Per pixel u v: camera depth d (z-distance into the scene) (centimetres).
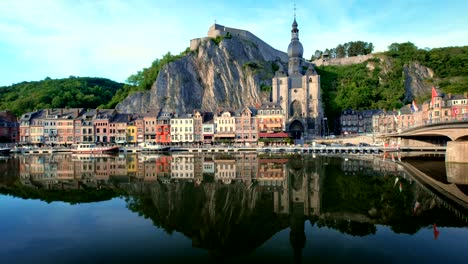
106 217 2861
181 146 11462
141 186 4297
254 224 2681
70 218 2823
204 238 2350
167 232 2469
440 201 3347
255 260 1980
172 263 1933
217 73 17825
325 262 1950
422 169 5634
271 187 4181
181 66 17638
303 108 14362
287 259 1981
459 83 17562
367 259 1975
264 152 10088
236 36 19600
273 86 14762
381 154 8888
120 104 16750
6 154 10400
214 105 17088
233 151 10625
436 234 2405
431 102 12038
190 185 4362
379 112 14900
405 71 19375
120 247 2178
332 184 4331
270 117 12606
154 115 13312
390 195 3634
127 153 10369
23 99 18288
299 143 12444
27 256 2038
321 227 2595
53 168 6288
